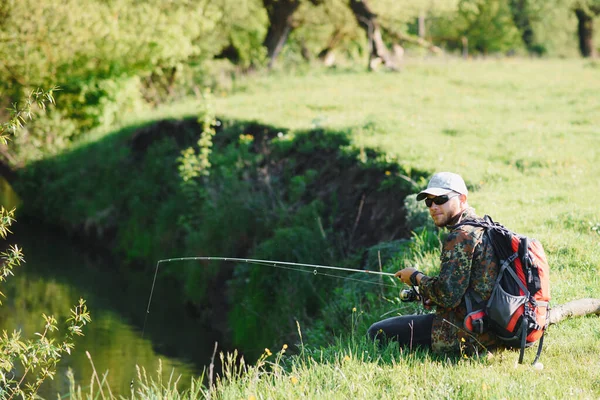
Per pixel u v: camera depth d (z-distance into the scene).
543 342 5.12
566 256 7.07
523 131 14.09
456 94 20.08
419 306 6.54
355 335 6.61
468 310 4.70
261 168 14.73
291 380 4.97
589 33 49.88
